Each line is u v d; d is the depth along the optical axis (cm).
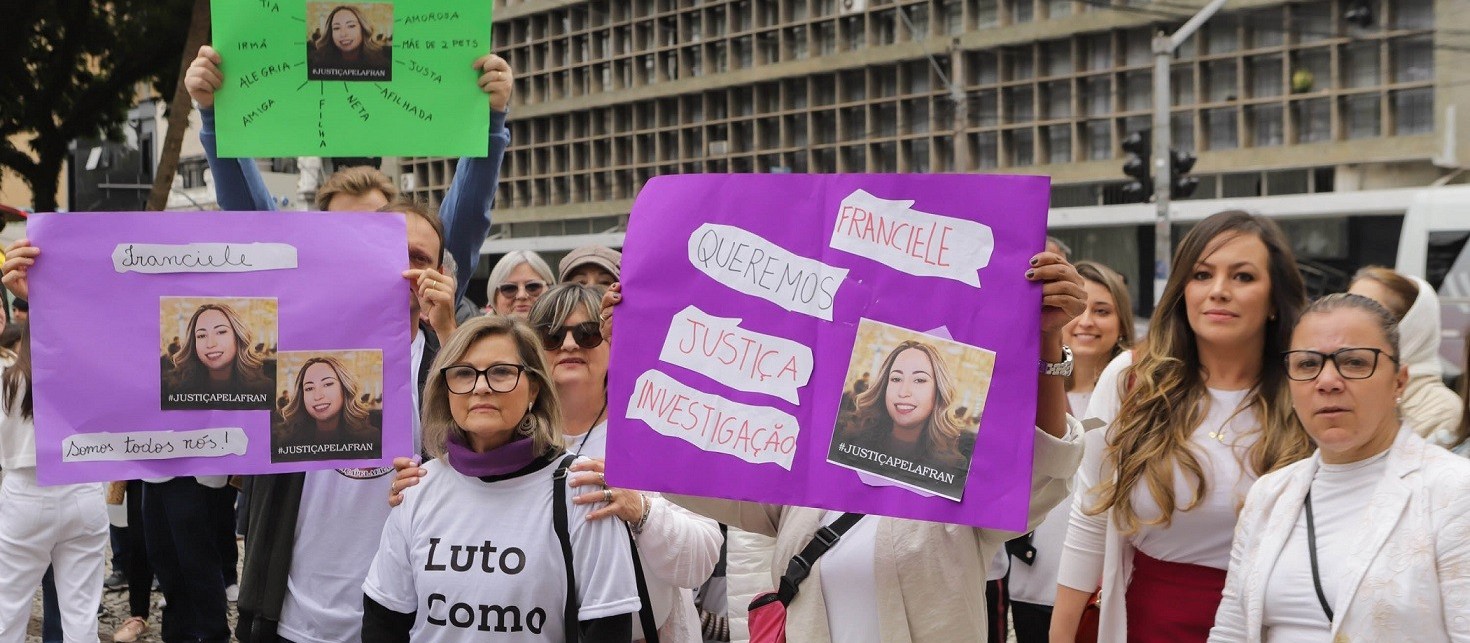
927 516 263
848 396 271
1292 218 2119
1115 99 3603
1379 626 265
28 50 1494
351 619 347
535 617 294
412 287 347
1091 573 354
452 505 302
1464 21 2945
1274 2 3256
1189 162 1931
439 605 296
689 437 280
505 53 5128
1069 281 259
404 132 368
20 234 1670
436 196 4125
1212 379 342
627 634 296
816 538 296
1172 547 334
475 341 302
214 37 364
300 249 340
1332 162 3177
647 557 316
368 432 340
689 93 4575
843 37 4228
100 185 1638
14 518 528
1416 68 3070
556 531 295
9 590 529
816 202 277
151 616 730
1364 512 276
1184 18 3434
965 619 288
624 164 4788
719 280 281
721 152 4459
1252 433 330
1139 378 345
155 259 333
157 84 1539
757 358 278
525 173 5084
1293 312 333
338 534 349
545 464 303
